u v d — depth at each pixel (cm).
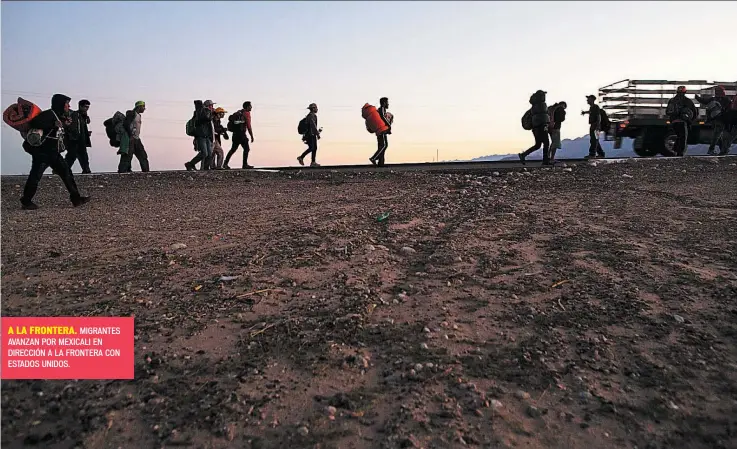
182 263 559
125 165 1522
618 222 723
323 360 359
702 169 1230
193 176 1396
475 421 305
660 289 480
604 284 493
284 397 319
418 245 627
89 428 289
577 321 423
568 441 294
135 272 529
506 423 305
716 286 483
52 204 1004
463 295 473
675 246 605
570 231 676
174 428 291
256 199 1038
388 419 303
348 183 1238
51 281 502
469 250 597
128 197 1092
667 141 1870
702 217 740
